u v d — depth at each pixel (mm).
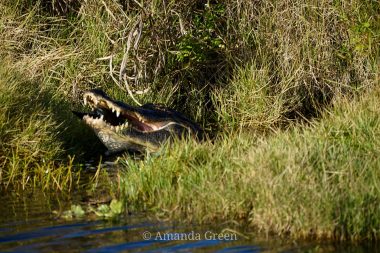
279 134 22891
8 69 26500
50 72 31141
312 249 17203
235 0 33094
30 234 18359
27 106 25625
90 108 30062
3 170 23953
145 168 22172
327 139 22141
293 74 32000
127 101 30891
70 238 18031
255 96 31344
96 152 27750
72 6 34750
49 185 23156
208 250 17203
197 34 32562
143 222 19359
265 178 19094
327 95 32281
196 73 32531
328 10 32531
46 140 25000
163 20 31812
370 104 25516
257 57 32531
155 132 27391
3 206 21078
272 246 17422
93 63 31859
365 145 21891
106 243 17672
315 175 19000
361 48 30844
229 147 22969
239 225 19000
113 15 31953
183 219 19578
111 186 22422
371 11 32719
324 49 32344
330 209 17922
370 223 18062
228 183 19938
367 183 18938
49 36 33375
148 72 32031
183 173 21453
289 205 18188
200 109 31828
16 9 33062
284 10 32500
